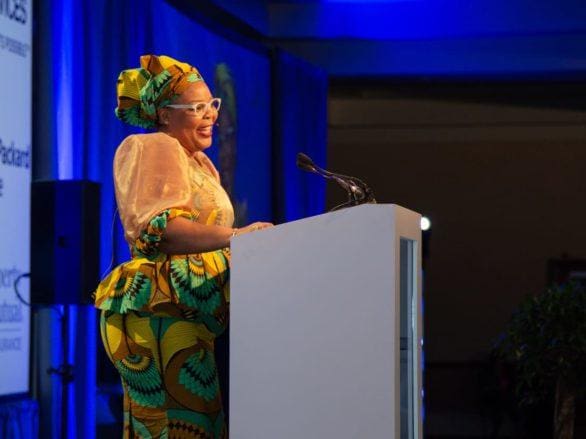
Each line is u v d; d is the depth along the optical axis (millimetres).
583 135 16328
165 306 3262
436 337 16641
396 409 2662
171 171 3248
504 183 16500
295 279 2766
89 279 6309
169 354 3289
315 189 10992
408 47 11453
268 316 2787
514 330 6469
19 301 6668
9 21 6617
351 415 2686
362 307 2691
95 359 7191
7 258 6555
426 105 15320
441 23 11109
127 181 3250
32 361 6953
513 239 16500
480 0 11047
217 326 3389
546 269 16422
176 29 8516
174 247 3160
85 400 6793
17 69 6688
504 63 11352
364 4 11172
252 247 2814
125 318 3320
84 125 7273
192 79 3549
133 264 3309
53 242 6254
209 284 3328
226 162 9469
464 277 16594
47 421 6980
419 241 2914
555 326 6336
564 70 11273
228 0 10336
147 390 3322
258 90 10117
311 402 2727
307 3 11156
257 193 10070
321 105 11172
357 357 2688
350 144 16469
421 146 16484
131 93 3627
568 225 16375
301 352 2746
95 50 7379
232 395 2805
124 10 7738
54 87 7109
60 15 7199
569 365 6340
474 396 16438
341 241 2721
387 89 12922
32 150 6988
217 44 9328
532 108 15188
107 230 7406
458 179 16547
